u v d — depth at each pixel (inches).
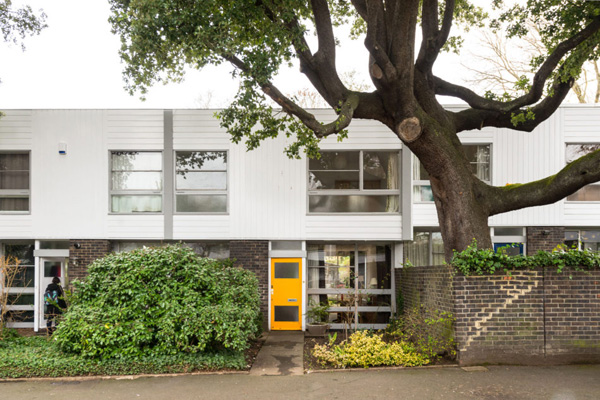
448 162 382.0
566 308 351.3
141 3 340.5
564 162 560.4
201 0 344.2
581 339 350.0
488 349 348.2
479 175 561.9
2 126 552.1
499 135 559.5
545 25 454.0
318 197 557.0
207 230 553.0
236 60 372.2
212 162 560.4
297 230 552.7
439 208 401.4
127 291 353.4
